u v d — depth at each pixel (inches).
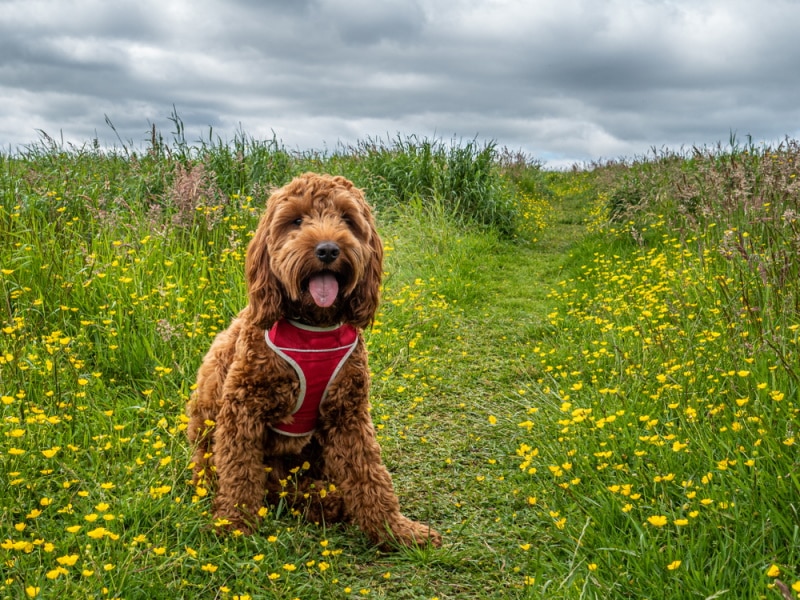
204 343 185.5
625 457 129.6
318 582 104.6
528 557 109.3
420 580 106.0
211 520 115.1
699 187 322.7
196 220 252.1
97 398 154.6
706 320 192.7
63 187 258.7
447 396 194.2
